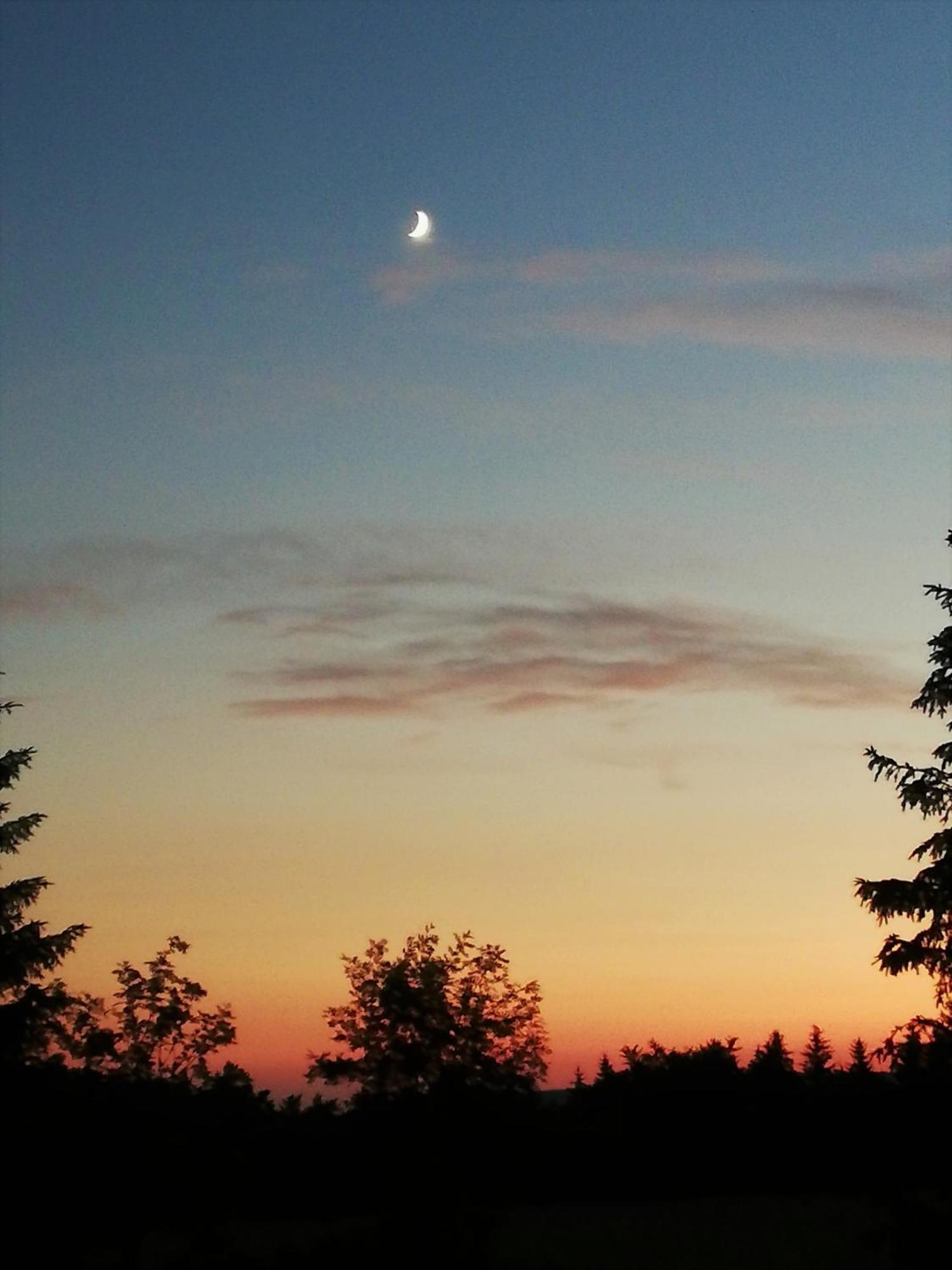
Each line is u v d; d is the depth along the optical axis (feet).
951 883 100.58
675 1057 282.56
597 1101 271.69
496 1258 154.20
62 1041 125.08
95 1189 124.36
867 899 102.32
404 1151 125.29
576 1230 208.13
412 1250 123.65
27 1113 116.06
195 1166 135.23
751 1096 268.82
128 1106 132.16
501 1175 132.57
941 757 103.91
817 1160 261.85
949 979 101.65
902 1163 102.27
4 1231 114.52
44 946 114.83
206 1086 145.59
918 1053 103.76
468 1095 127.85
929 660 104.99
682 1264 171.94
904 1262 96.58
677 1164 262.26
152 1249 157.07
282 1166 165.27
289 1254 132.46
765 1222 221.46
